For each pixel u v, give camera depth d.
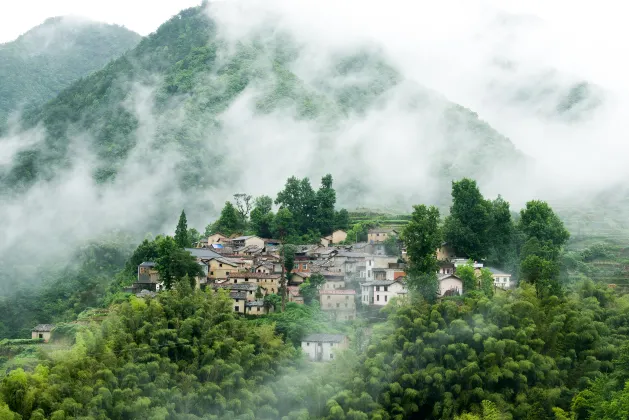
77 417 121.25
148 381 132.38
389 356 136.12
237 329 151.75
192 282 182.25
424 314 142.50
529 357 133.50
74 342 171.25
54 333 185.75
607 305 154.38
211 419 128.75
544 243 199.25
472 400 130.50
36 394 124.81
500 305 142.50
